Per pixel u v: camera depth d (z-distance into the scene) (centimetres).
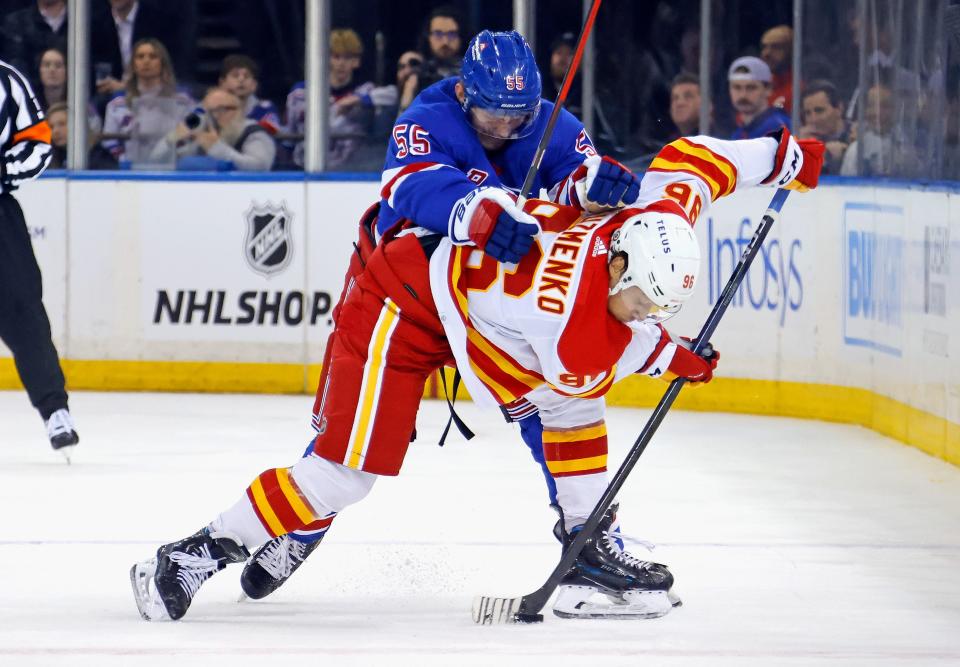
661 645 1071
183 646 1056
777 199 1166
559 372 1048
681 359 1108
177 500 1691
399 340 1098
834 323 2319
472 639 1086
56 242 2656
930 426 2025
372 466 1102
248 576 1206
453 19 2644
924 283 2028
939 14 1997
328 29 2656
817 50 2381
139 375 2675
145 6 2688
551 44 2631
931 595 1259
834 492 1764
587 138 1198
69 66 2675
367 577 1318
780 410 2395
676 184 1091
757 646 1070
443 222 1065
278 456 2009
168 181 2639
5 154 1895
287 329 2647
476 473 1877
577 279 1023
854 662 1027
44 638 1079
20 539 1466
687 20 2536
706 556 1416
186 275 2656
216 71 2709
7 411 2409
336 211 2623
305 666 1003
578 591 1170
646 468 1920
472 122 1130
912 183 2061
